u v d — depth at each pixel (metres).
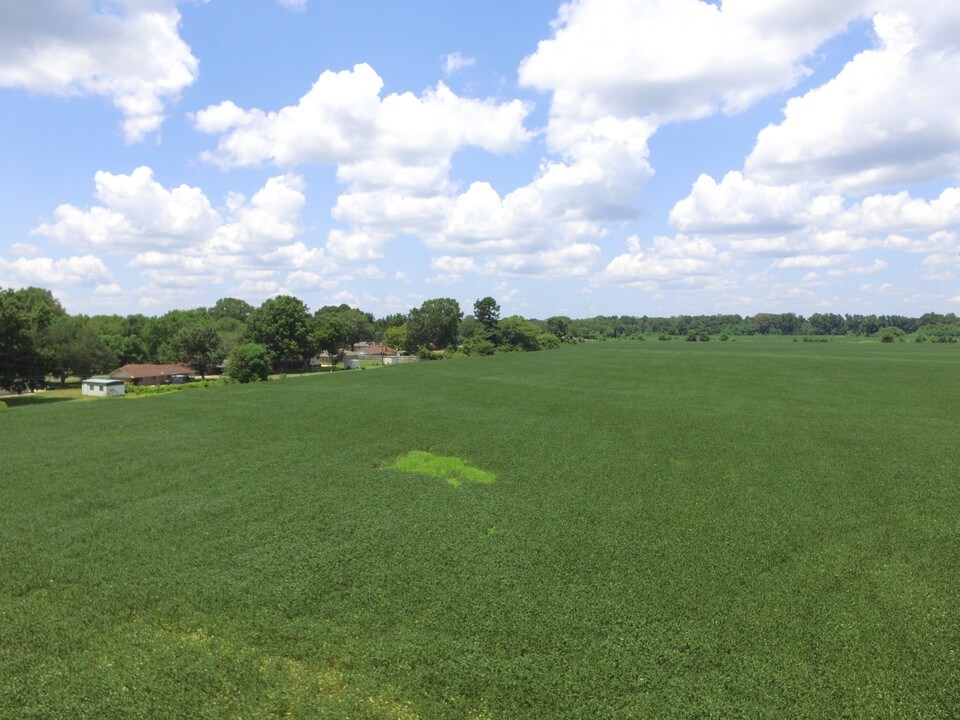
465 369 76.12
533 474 24.50
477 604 13.57
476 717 9.91
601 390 51.97
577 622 12.77
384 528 18.36
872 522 18.61
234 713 9.94
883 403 42.47
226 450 28.28
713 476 23.86
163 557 16.08
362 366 139.88
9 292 74.12
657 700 10.26
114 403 43.78
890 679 10.74
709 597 13.88
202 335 119.00
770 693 10.42
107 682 10.64
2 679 10.66
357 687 10.65
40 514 19.31
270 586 14.40
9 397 79.06
